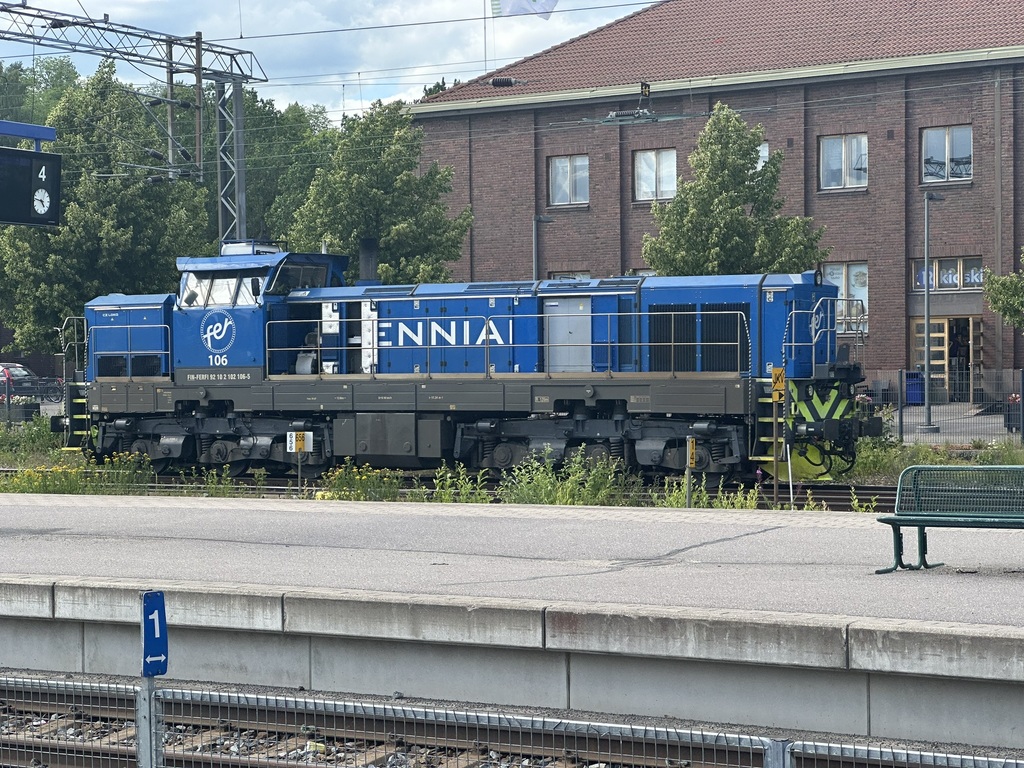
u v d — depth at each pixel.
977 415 34.91
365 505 16.58
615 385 21.77
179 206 36.94
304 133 76.44
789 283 21.00
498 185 44.09
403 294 23.58
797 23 42.34
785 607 8.99
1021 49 37.66
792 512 15.18
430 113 44.56
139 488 22.27
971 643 7.73
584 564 11.41
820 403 21.59
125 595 9.89
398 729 8.45
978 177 38.78
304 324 24.64
